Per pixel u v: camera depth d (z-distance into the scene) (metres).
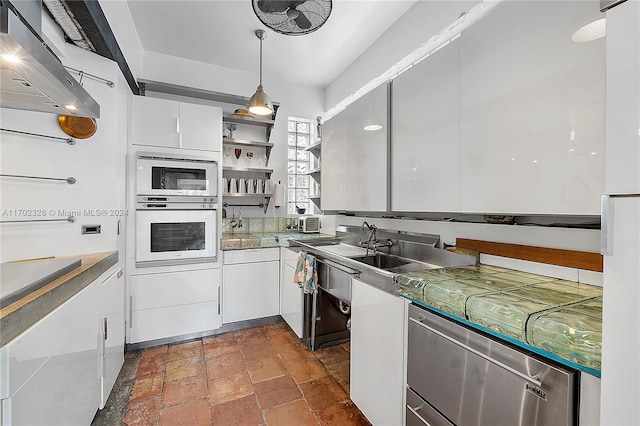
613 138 0.60
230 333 2.75
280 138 3.64
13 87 1.20
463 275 1.32
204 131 2.69
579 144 0.95
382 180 1.96
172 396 1.81
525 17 1.11
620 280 0.60
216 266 2.70
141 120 2.45
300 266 2.33
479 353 0.94
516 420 0.83
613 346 0.61
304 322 2.49
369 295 1.52
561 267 1.24
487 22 1.26
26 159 1.67
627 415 0.59
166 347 2.46
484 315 0.92
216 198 2.70
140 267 2.42
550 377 0.76
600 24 0.90
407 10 2.32
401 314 1.30
